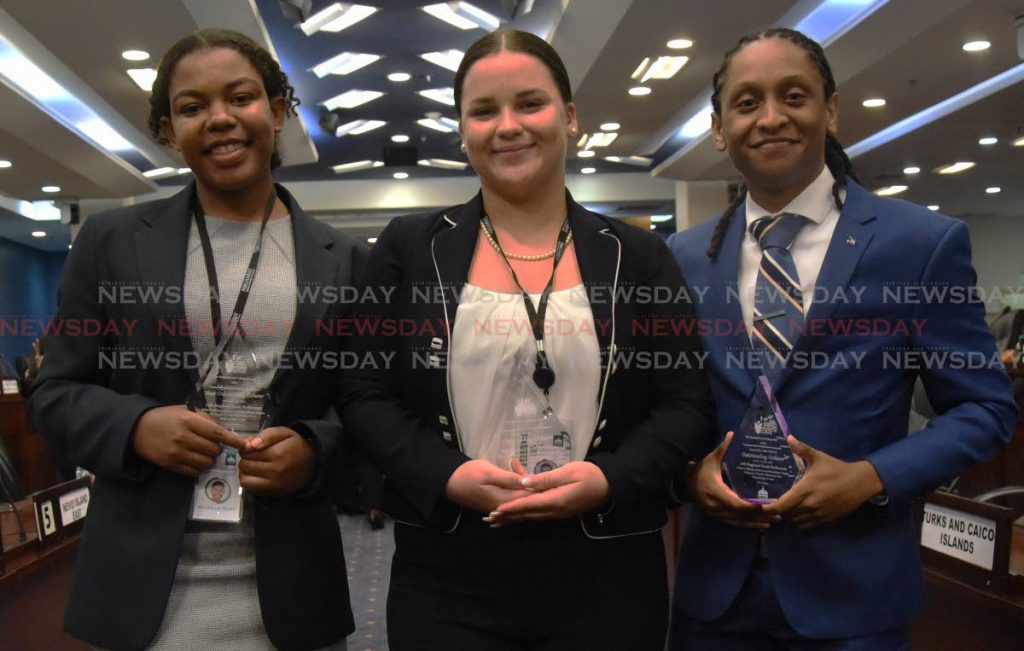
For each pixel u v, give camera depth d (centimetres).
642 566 140
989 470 381
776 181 149
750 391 147
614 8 569
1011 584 170
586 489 128
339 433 146
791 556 144
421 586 140
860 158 926
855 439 142
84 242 148
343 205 1292
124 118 849
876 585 141
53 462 584
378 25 668
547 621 135
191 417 134
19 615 211
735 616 150
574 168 1227
